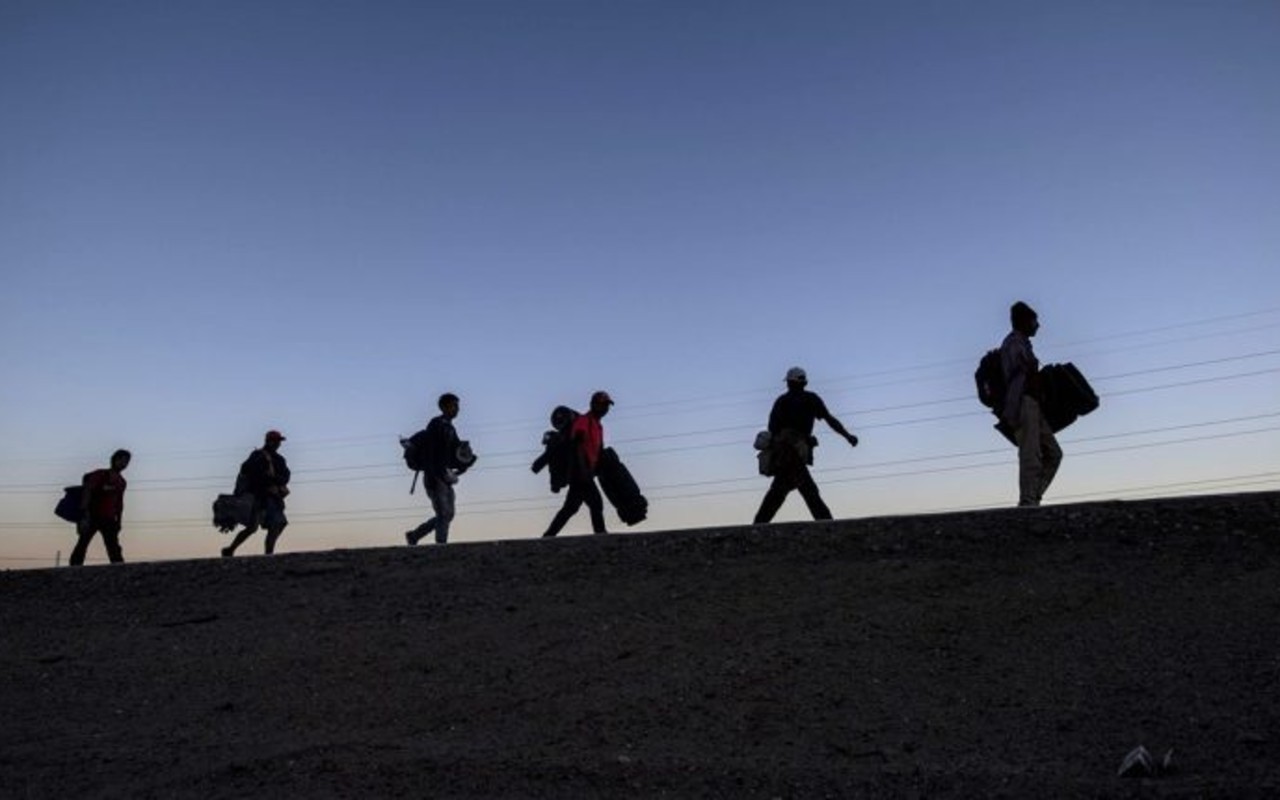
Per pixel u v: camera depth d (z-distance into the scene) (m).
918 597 9.34
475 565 12.06
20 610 12.69
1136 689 7.15
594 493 14.52
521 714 7.87
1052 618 8.55
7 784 7.42
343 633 10.30
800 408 13.58
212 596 12.20
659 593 10.32
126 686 9.55
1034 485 11.85
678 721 7.43
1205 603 8.42
